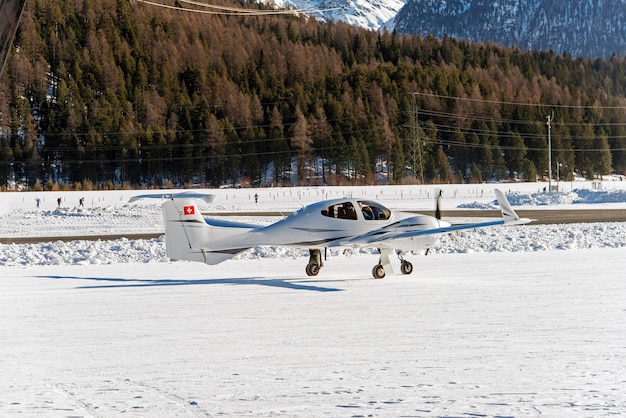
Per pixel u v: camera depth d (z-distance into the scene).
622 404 10.39
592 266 32.91
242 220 72.06
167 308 22.30
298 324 18.92
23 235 60.94
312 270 31.22
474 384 11.85
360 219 29.89
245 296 25.02
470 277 29.66
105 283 29.33
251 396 11.25
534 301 22.48
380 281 29.02
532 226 58.19
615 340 15.95
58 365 14.10
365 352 14.98
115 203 121.62
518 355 14.39
